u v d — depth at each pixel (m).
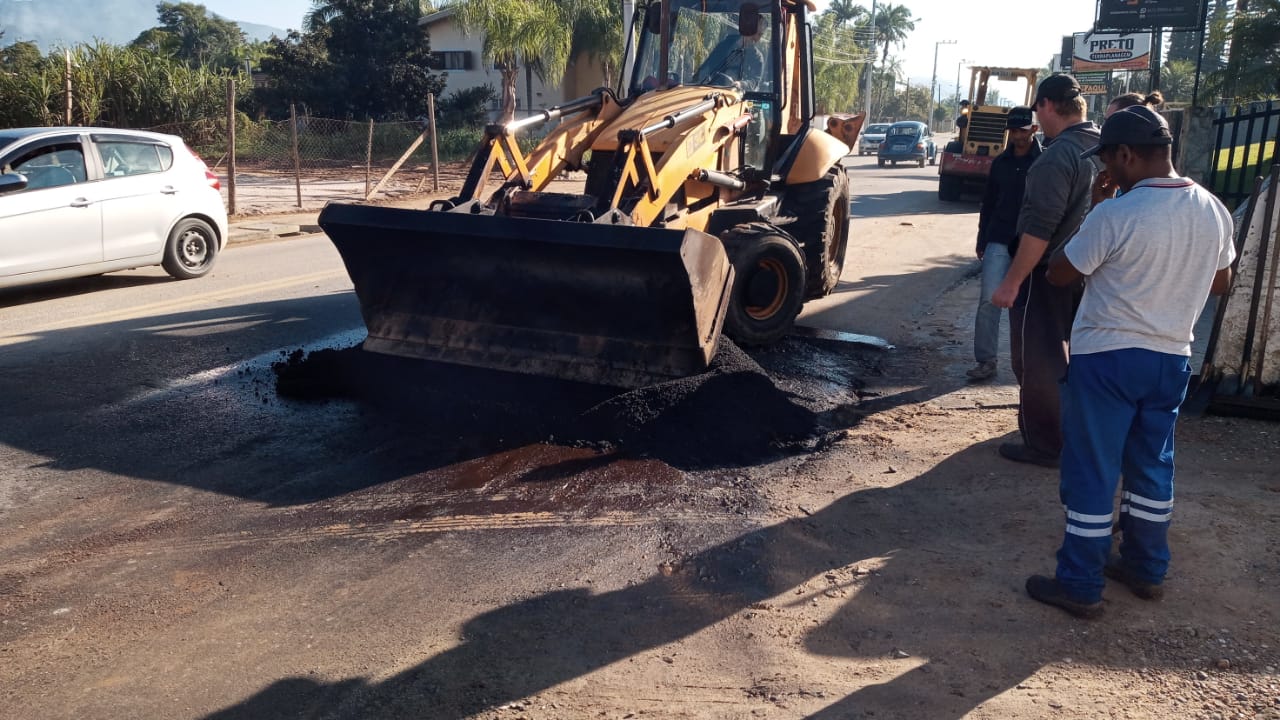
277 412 5.81
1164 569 3.53
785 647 3.32
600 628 3.45
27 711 2.97
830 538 4.18
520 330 5.99
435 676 3.16
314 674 3.17
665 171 6.51
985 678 3.11
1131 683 3.07
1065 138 4.46
